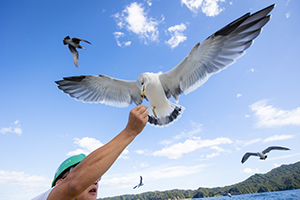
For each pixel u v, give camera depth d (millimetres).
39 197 1682
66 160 2662
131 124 1715
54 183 2633
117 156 1609
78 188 1473
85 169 1499
